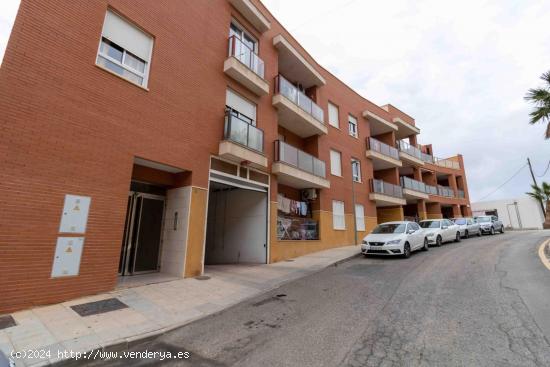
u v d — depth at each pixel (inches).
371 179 735.7
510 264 321.1
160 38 314.3
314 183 522.3
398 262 386.9
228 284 282.8
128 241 309.9
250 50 428.8
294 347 145.5
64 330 164.1
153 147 289.0
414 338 147.9
